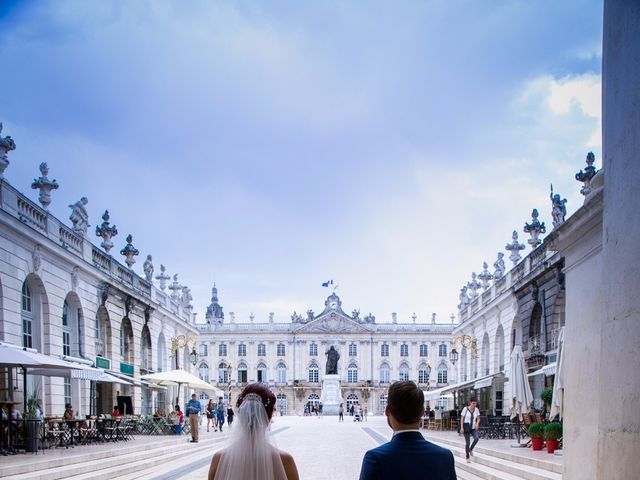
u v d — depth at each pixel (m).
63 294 27.83
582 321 8.99
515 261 38.12
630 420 5.47
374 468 4.11
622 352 5.71
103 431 24.77
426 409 45.66
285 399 110.44
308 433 39.41
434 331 111.44
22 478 13.26
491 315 41.53
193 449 25.27
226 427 46.94
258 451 4.87
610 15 6.30
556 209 29.86
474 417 19.34
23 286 25.06
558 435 18.39
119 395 34.69
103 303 32.84
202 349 112.50
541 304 30.97
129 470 17.00
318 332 112.25
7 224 22.31
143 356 41.66
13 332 23.14
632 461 5.41
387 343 112.06
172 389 48.62
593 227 8.45
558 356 16.91
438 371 110.75
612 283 5.98
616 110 6.07
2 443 18.78
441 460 4.17
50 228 26.50
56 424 23.55
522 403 22.14
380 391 109.88
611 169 6.16
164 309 44.56
